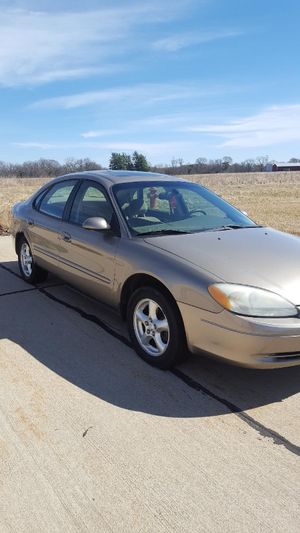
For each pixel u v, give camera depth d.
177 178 5.15
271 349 3.00
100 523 2.13
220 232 4.03
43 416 2.96
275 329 2.96
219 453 2.62
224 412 3.04
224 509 2.21
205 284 3.16
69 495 2.29
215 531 2.09
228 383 3.42
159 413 3.02
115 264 3.92
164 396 3.22
